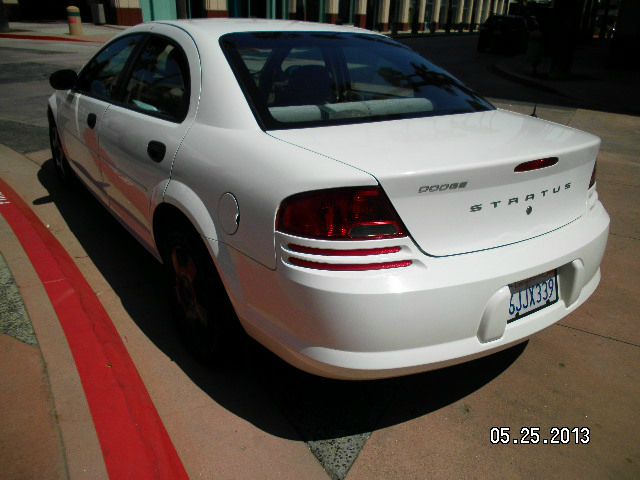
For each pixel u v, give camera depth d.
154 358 2.68
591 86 13.16
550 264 2.12
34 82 10.15
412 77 2.87
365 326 1.81
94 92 3.61
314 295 1.81
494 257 1.99
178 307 2.71
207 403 2.40
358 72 2.76
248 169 2.04
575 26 14.03
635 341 3.01
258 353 2.76
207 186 2.22
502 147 2.10
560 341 2.99
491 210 2.00
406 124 2.33
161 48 2.92
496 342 2.04
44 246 3.50
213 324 2.41
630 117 9.87
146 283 3.38
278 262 1.90
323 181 1.79
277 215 1.89
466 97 2.84
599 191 5.50
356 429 2.30
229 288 2.16
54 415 2.13
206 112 2.40
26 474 1.87
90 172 3.66
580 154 2.26
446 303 1.87
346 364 1.86
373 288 1.79
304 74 2.57
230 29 2.74
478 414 2.42
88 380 2.32
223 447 2.17
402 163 1.86
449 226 1.91
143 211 2.81
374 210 1.79
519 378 2.67
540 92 12.59
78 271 3.43
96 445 2.00
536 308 2.19
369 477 2.06
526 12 37.16
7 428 2.05
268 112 2.29
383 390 2.55
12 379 2.31
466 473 2.10
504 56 22.34
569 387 2.62
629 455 2.22
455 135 2.22
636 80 14.70
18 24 22.62
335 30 3.04
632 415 2.45
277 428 2.27
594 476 2.12
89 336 2.62
